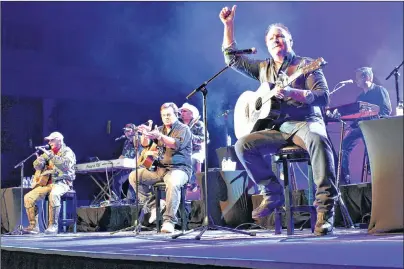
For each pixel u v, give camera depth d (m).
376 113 4.72
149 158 4.96
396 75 5.31
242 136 3.58
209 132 8.36
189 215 5.56
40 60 9.72
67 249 3.04
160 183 5.01
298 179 6.00
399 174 2.46
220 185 5.24
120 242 3.47
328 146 3.18
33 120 9.71
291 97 3.23
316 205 3.14
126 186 7.71
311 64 3.27
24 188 6.83
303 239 2.62
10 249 3.64
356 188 4.39
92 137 10.20
